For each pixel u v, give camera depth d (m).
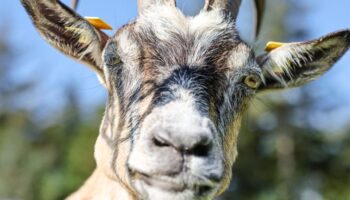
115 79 0.84
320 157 4.67
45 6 0.85
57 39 0.87
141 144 0.77
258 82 0.87
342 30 0.91
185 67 0.82
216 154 0.76
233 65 0.85
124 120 0.81
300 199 4.52
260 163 4.62
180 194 0.75
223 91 0.83
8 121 5.06
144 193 0.77
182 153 0.75
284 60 0.93
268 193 4.44
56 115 4.65
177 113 0.76
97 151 0.88
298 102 4.71
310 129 4.73
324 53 0.93
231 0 0.92
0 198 4.18
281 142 4.64
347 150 4.64
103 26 0.90
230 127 0.84
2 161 4.34
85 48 0.87
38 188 4.13
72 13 0.85
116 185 0.87
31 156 4.34
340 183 4.63
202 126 0.75
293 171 4.59
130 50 0.83
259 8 1.04
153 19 0.86
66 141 4.43
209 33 0.85
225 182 0.84
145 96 0.80
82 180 3.90
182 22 0.86
